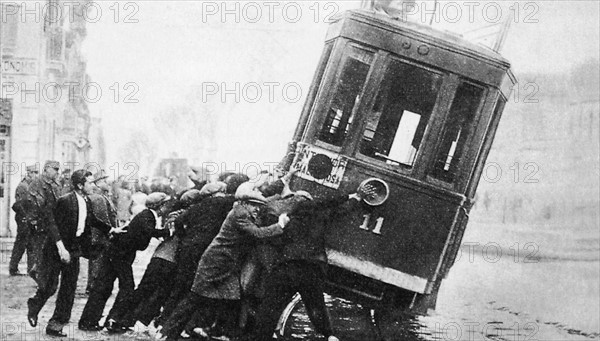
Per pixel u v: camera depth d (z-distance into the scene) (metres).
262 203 9.23
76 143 12.41
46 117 12.59
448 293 12.14
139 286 9.88
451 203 9.78
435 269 9.79
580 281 12.91
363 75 9.82
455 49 9.80
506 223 12.76
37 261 12.51
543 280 12.66
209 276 9.22
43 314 11.20
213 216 9.74
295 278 8.95
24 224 12.53
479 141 9.80
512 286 12.63
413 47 9.82
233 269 9.26
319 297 9.05
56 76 12.52
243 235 9.27
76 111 12.46
